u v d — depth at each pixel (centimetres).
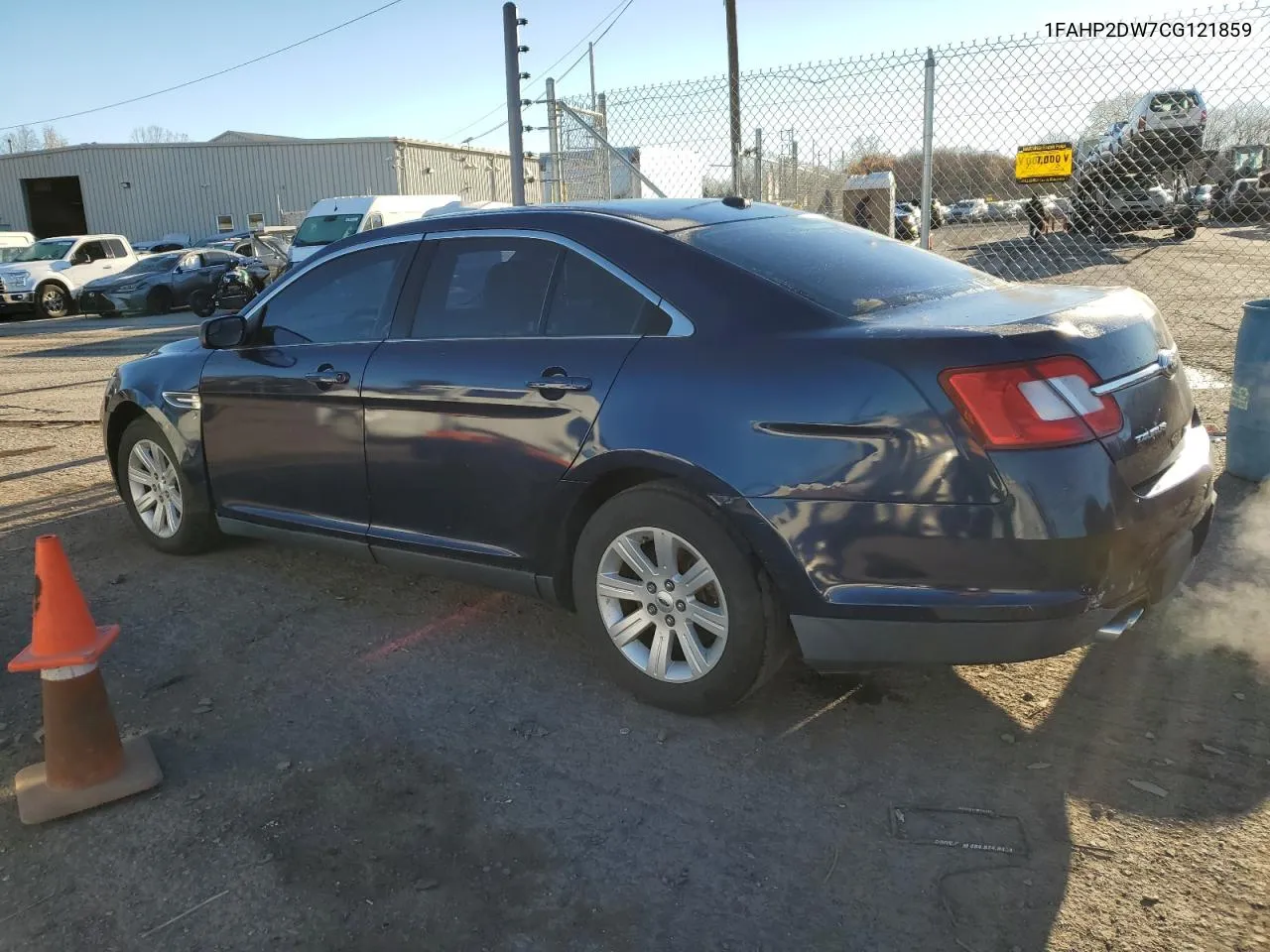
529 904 239
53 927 236
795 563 282
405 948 226
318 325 414
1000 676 341
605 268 331
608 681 351
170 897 245
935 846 254
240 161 3938
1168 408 295
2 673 371
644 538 319
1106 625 270
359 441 385
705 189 880
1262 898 231
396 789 288
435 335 371
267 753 310
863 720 317
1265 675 332
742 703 330
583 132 952
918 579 269
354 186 3894
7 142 6406
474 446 348
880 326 282
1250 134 866
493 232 366
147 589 452
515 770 296
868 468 269
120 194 4016
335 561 482
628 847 259
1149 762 286
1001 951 219
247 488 439
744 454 286
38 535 539
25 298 2109
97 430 831
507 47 895
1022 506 256
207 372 445
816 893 239
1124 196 964
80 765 283
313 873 252
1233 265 1373
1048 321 271
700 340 302
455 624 405
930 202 752
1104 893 235
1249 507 491
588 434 316
